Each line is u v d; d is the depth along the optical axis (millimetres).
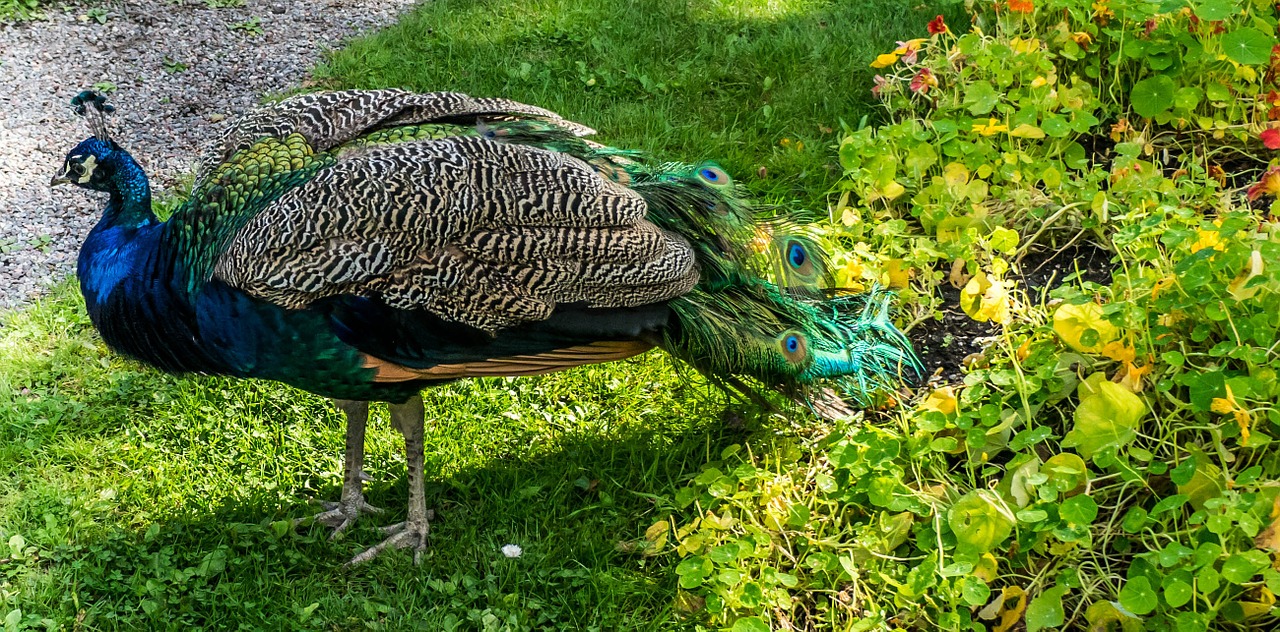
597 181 4070
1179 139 5773
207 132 6766
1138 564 3709
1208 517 3578
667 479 4645
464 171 3902
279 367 3996
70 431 4902
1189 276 4051
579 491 4637
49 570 4277
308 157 4055
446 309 3869
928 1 7477
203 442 4855
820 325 4535
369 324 3846
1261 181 4969
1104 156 5816
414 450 4324
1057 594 3650
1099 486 4062
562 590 4215
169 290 4012
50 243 5973
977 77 6062
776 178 6137
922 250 5137
